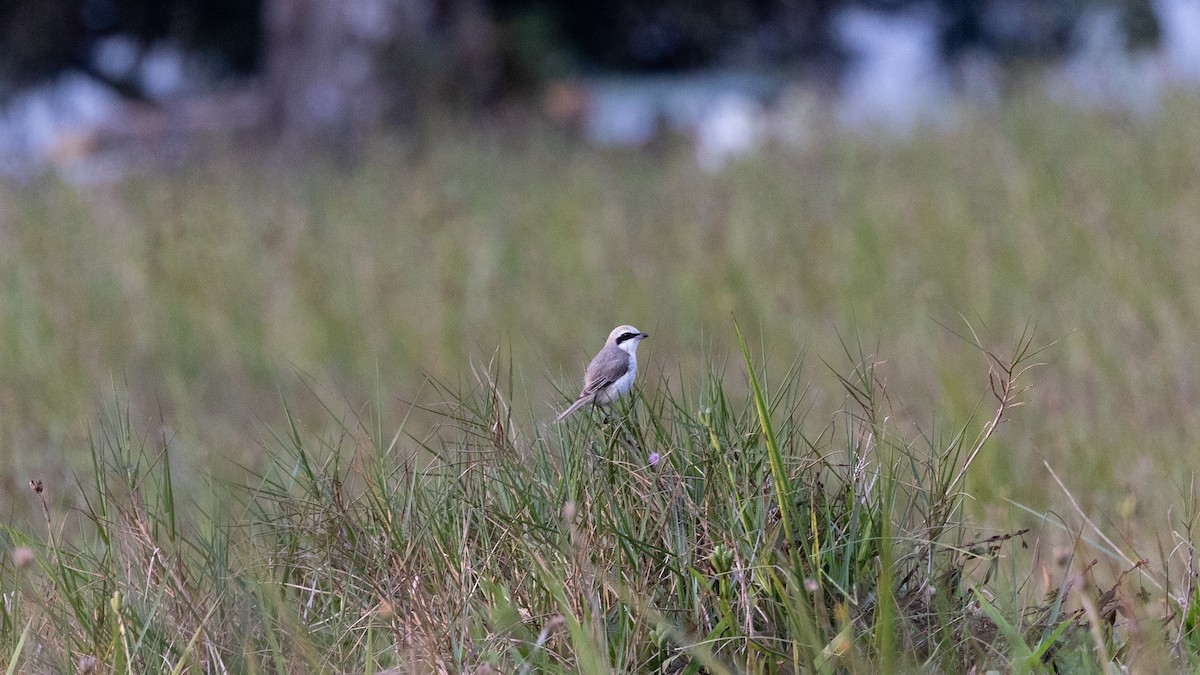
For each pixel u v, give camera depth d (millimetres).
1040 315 14922
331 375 15562
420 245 20062
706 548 6371
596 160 26891
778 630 6176
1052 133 23172
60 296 17969
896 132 25031
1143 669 5961
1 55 40719
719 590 6332
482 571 6449
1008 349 13461
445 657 6195
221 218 21500
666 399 7312
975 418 10914
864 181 22047
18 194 23844
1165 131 22031
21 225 21281
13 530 7168
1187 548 7578
